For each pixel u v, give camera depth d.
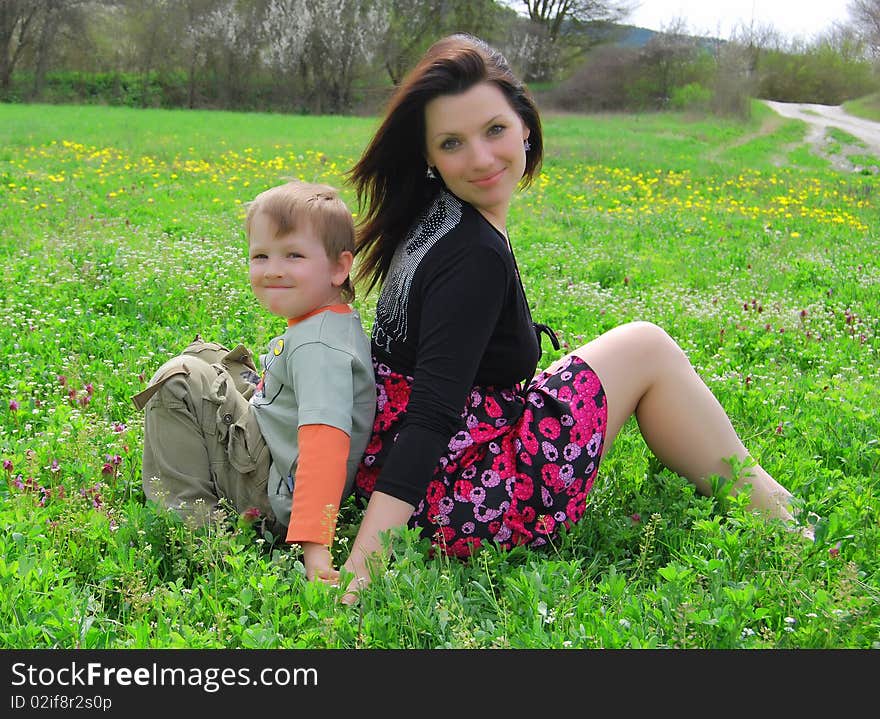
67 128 22.02
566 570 2.55
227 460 2.77
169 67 45.59
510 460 2.70
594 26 56.09
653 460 3.34
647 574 2.78
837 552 2.70
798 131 32.03
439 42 2.67
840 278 7.73
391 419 2.73
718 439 2.99
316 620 2.29
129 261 6.96
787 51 54.88
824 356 5.27
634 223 11.02
